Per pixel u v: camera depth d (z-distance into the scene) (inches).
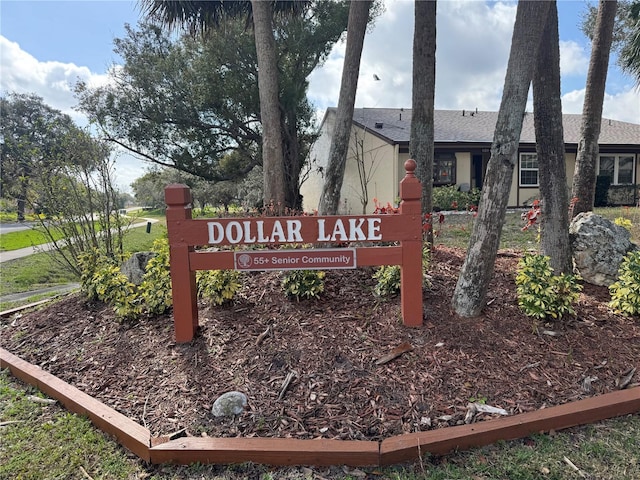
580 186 192.5
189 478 78.4
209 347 117.8
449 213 471.2
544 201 146.9
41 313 166.7
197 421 91.6
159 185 848.9
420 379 100.0
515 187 566.6
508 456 80.1
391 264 118.3
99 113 488.7
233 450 80.9
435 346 110.4
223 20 263.9
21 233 682.8
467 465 78.4
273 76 216.4
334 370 104.6
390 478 76.1
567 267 145.6
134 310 140.1
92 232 222.8
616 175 602.5
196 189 705.6
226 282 136.2
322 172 648.4
